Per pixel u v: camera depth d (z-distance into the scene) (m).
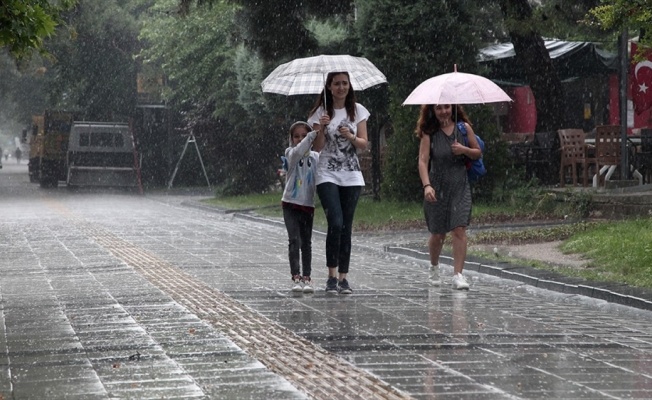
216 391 7.78
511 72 36.84
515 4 30.62
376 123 33.19
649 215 23.25
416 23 29.78
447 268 17.16
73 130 55.59
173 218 32.62
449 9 29.95
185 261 18.44
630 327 11.06
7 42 12.11
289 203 13.95
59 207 39.44
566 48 35.66
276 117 37.94
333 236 13.78
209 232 26.27
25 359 9.18
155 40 52.81
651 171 29.58
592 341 10.09
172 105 57.91
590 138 34.53
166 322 11.23
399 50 29.94
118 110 61.56
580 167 31.52
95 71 61.22
